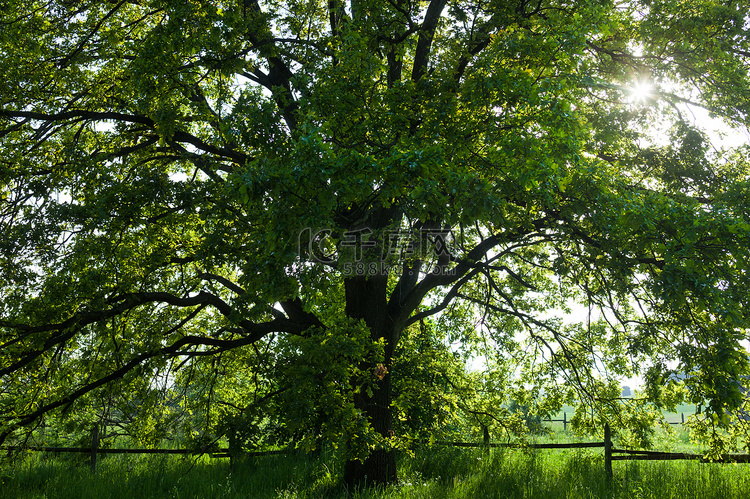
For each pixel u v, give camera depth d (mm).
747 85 10406
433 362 14297
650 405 13031
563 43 7805
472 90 7598
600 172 8273
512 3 9758
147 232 10258
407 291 12055
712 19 9938
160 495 10336
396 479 10531
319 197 6406
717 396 7609
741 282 7711
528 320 13773
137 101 9906
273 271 7113
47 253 9664
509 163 7312
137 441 13727
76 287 9414
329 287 7656
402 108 8297
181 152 10891
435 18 10852
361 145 8188
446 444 13422
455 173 6859
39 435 14680
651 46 10688
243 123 8031
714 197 9203
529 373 14734
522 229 9648
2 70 10094
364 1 9758
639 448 12820
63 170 10484
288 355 11930
